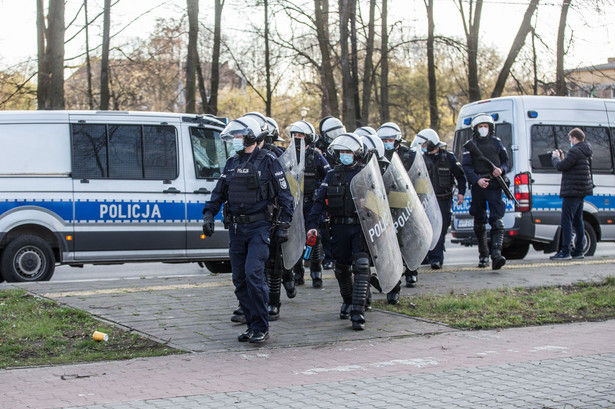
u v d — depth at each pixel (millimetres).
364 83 24656
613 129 13695
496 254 10938
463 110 14328
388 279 7340
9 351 6195
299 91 28422
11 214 10117
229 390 5078
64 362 5906
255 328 6645
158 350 6301
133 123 10758
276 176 6750
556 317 7836
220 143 11359
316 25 23281
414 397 4887
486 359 5992
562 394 4941
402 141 9602
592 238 13438
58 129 10391
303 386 5180
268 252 6781
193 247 11062
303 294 9242
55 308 7789
